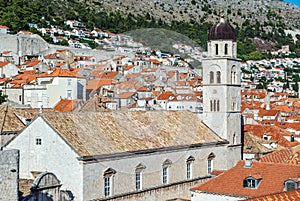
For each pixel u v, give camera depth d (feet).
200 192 263.08
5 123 313.53
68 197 247.91
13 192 196.13
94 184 258.78
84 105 272.92
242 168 269.44
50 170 262.67
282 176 255.70
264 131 469.57
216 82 366.63
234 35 375.25
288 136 467.11
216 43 370.12
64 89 513.04
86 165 254.27
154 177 296.10
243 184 257.34
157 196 297.94
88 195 255.91
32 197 233.35
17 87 605.31
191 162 327.26
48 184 242.58
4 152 194.70
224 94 365.40
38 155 266.98
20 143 273.95
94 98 266.77
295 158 312.71
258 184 254.47
